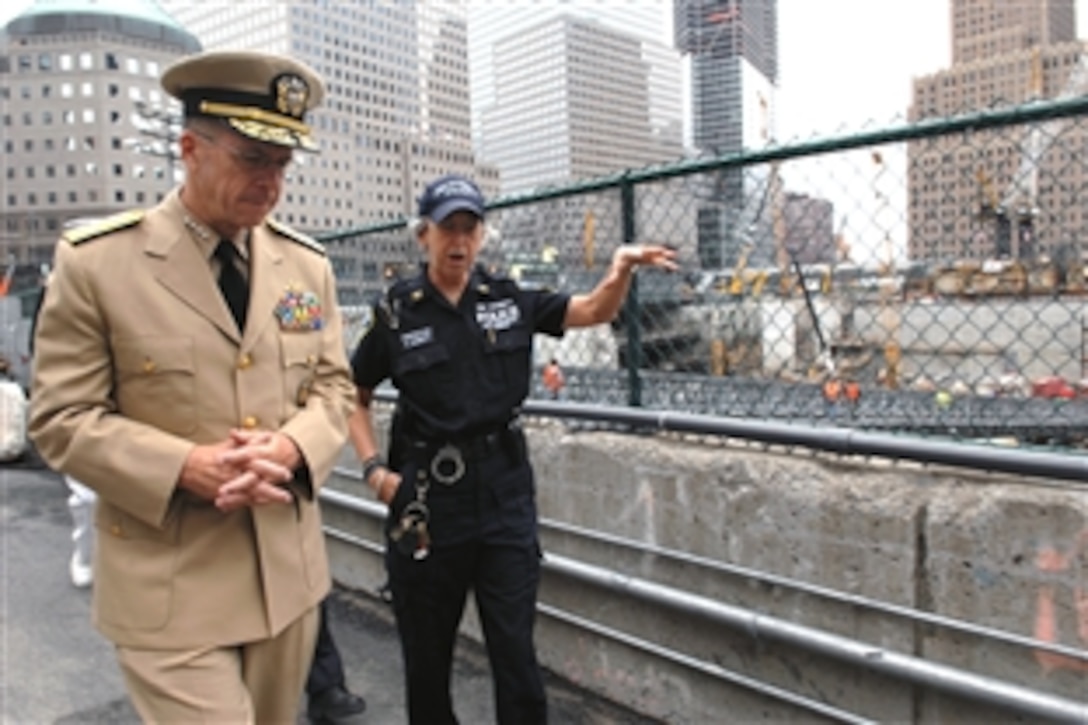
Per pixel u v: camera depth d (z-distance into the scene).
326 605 2.99
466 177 2.31
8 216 82.38
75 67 81.56
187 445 1.64
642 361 2.84
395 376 2.31
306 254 1.98
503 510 2.30
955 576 2.09
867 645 2.23
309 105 1.74
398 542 2.29
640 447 2.79
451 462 2.27
